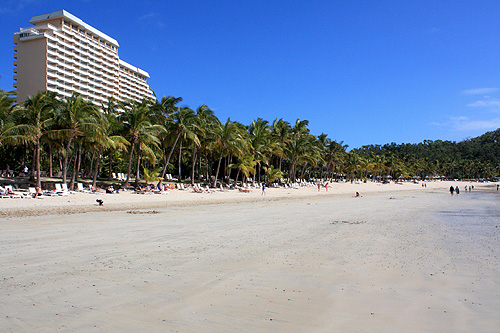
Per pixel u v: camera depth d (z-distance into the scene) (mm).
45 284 6242
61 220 15953
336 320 4805
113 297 5621
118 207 23281
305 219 18109
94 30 132750
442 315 5039
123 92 145500
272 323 4664
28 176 41531
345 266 7941
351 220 17859
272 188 57000
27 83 107812
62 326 4484
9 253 8758
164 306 5262
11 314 4855
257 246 10305
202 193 38844
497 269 7828
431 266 8039
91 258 8359
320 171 102375
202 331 4379
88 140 33938
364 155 124500
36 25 120375
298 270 7531
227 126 47125
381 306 5391
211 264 7992
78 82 120750
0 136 27297
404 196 49250
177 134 44406
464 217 20328
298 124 69812
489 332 4457
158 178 37688
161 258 8523
